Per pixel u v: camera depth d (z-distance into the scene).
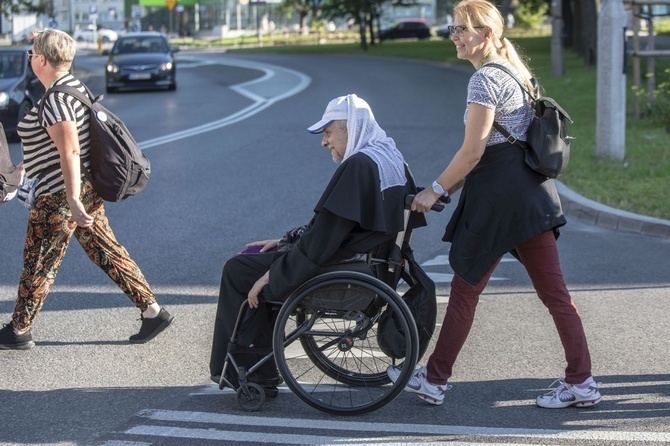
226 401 5.03
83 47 69.38
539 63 33.88
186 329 6.28
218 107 21.50
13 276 7.68
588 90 21.83
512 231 4.61
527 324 6.34
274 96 24.05
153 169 13.01
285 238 5.02
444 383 4.92
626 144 13.94
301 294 4.68
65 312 6.65
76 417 4.80
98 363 5.63
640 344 5.92
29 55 5.47
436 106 20.91
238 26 80.44
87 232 5.79
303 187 11.68
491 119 4.51
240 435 4.55
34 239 5.66
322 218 4.57
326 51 50.69
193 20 80.81
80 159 5.51
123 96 25.25
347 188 4.54
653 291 7.19
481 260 4.66
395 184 4.68
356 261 4.74
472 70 32.81
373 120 4.77
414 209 4.68
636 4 16.38
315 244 4.59
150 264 8.05
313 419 4.76
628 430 4.55
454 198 11.25
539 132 4.59
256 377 4.93
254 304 4.79
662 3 16.31
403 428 4.62
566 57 36.00
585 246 8.80
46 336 6.12
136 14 75.50
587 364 4.83
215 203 10.73
